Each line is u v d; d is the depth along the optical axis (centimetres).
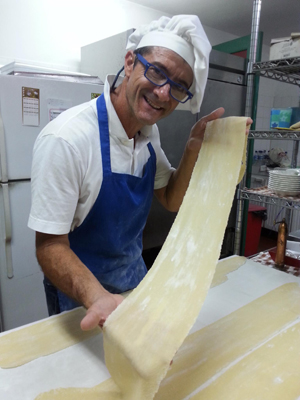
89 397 58
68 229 77
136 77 76
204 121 89
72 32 236
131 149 89
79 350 71
